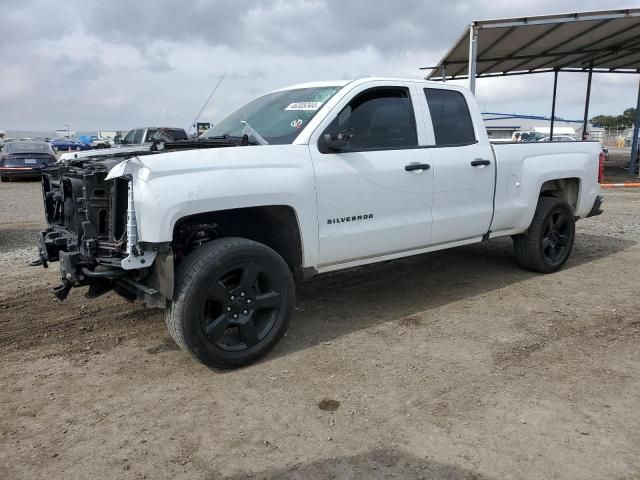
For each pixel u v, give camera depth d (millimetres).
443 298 5219
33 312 4926
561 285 5578
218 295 3537
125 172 3299
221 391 3426
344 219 4199
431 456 2719
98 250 3582
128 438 2924
